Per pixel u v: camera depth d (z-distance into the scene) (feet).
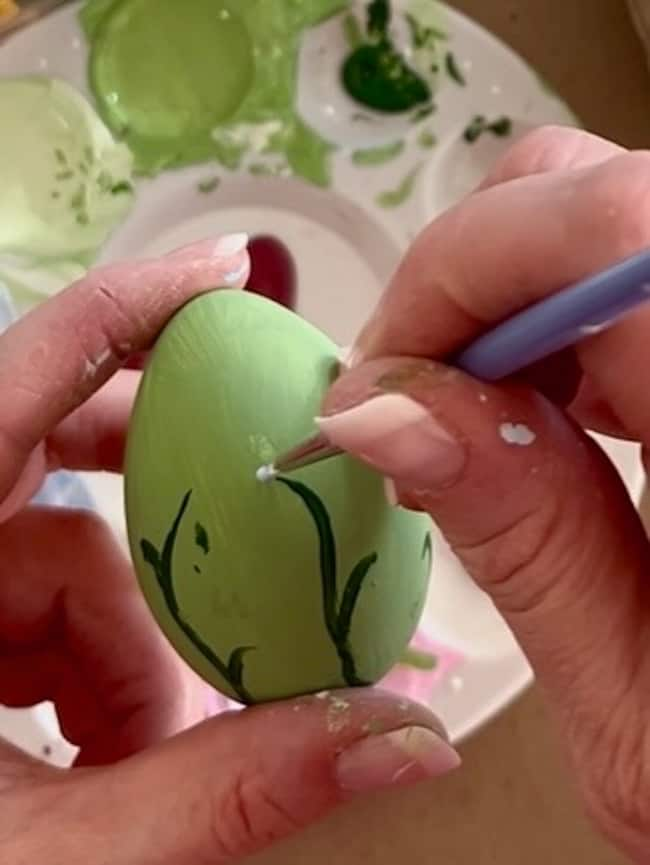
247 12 0.88
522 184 0.41
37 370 0.54
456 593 0.83
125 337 0.55
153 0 0.88
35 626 0.66
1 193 0.85
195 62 0.88
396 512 0.51
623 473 0.79
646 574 0.44
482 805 0.85
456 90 0.88
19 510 0.65
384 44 0.88
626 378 0.43
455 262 0.41
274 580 0.49
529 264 0.40
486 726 0.85
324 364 0.51
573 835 0.85
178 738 0.50
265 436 0.49
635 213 0.39
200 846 0.48
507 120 0.88
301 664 0.50
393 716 0.48
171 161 0.87
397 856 0.84
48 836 0.49
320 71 0.89
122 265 0.55
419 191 0.88
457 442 0.40
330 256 0.88
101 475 0.82
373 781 0.48
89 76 0.87
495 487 0.41
